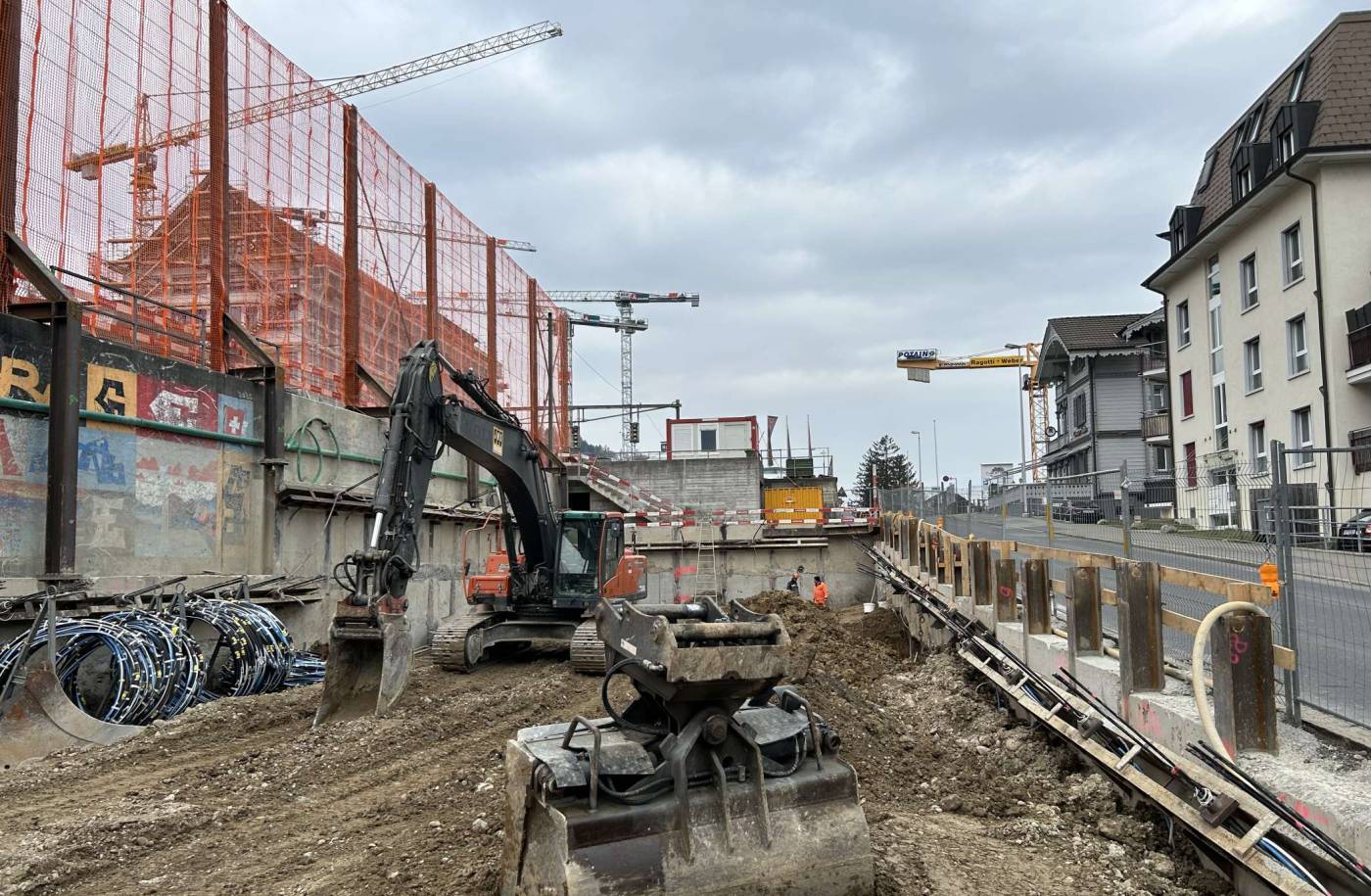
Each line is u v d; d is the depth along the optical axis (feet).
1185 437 113.19
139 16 53.01
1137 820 21.11
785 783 16.69
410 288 86.28
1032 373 266.57
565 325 136.98
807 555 110.22
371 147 79.20
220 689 42.98
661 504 123.24
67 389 42.09
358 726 34.06
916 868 18.80
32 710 32.78
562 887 14.85
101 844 22.38
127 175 52.21
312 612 59.57
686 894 15.17
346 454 66.33
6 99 43.04
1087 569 27.94
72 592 40.16
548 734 17.76
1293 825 16.55
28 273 42.55
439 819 23.30
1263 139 95.71
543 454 114.11
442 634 51.39
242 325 61.67
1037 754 26.55
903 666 47.62
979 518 60.95
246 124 63.10
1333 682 21.04
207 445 52.31
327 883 19.54
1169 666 26.23
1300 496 22.31
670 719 17.25
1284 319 88.43
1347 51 84.99
